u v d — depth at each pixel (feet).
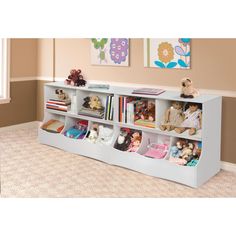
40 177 11.44
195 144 11.36
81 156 13.60
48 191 10.37
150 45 13.17
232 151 11.91
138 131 12.82
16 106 17.42
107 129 13.20
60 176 11.56
